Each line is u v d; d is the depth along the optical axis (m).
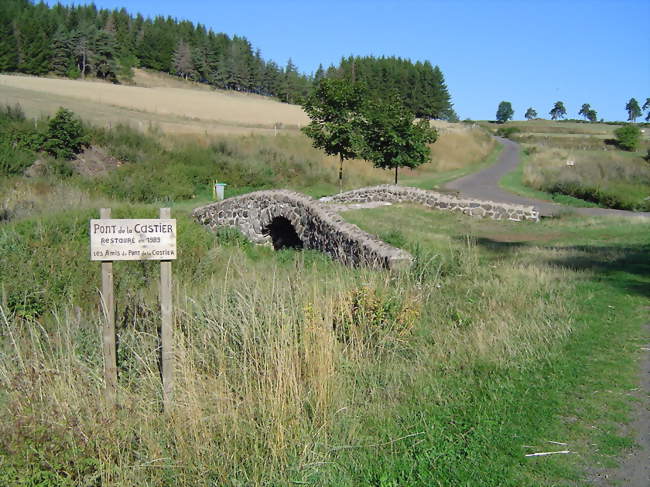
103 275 4.94
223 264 12.30
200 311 6.58
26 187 24.22
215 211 18.08
